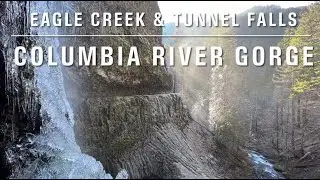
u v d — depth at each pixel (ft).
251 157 96.84
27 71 88.43
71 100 92.22
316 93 99.19
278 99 111.55
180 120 104.83
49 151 81.20
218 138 100.12
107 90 97.96
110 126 90.38
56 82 92.48
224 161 90.68
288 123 105.91
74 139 86.38
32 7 93.97
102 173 81.92
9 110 84.94
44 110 87.81
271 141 104.06
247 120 109.70
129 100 96.48
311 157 92.53
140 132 93.76
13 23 89.40
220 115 108.68
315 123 98.89
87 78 96.78
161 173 82.48
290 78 107.24
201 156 90.79
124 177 81.66
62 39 98.99
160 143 92.07
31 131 85.71
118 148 87.86
